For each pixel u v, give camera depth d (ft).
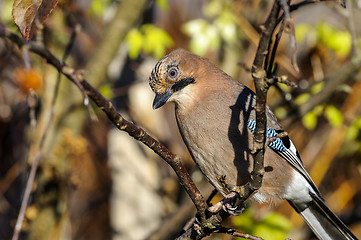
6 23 31.01
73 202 43.24
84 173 40.42
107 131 41.91
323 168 40.24
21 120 37.63
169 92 24.63
